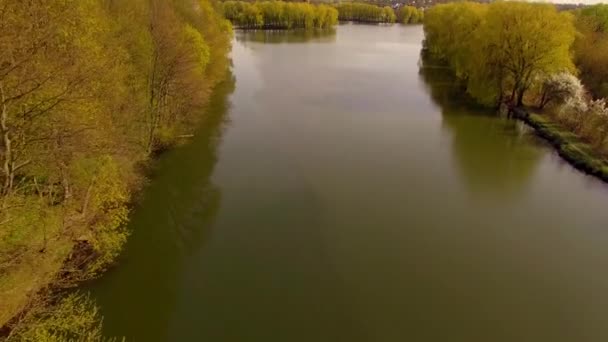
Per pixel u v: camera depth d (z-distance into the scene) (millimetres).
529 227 30344
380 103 57812
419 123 50656
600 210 33000
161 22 37531
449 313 22328
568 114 48594
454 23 80562
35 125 19484
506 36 53469
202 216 29891
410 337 20797
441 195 34156
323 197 32875
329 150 41500
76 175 24469
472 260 26453
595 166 38906
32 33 17359
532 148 44656
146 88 34594
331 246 27125
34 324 17844
